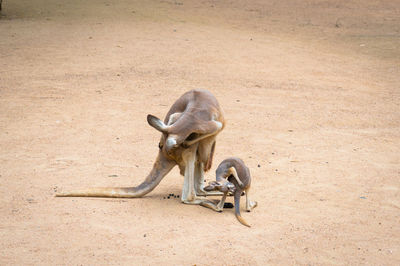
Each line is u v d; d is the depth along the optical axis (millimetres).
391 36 29281
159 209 8453
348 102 16984
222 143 12352
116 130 13266
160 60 21766
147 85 18047
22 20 29594
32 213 8109
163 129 8070
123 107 15461
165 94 16984
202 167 9133
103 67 20391
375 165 10898
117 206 8555
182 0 40281
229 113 15156
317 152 11789
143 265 6527
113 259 6664
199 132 8172
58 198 8805
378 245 7262
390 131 13797
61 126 13516
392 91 18703
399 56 24562
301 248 7113
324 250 7070
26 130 13102
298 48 25750
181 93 17188
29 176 9867
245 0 42406
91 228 7598
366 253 7008
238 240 7305
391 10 38938
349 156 11516
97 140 12383
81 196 8914
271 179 9969
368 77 20734
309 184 9711
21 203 8508
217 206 8422
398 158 11430
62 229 7543
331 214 8312
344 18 35688
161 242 7188
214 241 7246
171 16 32750
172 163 8930
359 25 33062
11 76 18797
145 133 13078
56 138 12477
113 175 10031
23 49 22938
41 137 12523
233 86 18438
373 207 8641
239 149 11898
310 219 8094
